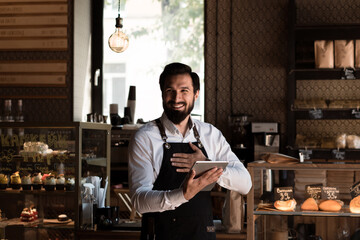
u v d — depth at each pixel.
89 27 5.57
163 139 2.30
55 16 5.28
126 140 4.95
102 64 5.58
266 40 5.10
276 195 2.97
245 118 4.84
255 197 3.38
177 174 2.27
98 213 3.52
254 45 5.12
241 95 5.12
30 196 3.65
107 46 5.58
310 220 3.62
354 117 4.64
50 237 3.56
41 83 5.32
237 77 5.13
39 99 5.35
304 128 5.02
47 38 5.30
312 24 4.52
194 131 2.39
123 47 4.22
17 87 5.39
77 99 5.34
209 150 2.42
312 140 4.68
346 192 3.64
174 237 2.24
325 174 3.81
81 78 5.41
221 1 5.18
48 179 3.57
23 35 5.35
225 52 5.16
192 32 5.41
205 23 5.20
